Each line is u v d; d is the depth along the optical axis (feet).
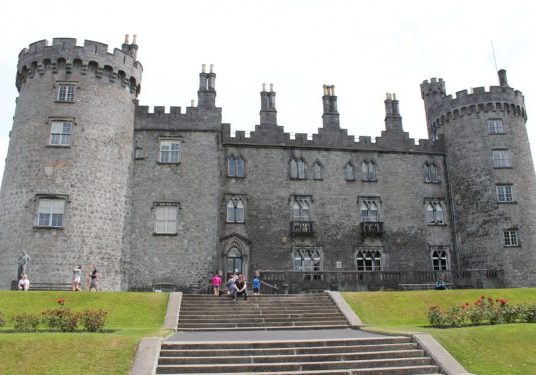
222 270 122.83
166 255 117.29
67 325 63.16
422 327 70.64
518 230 130.00
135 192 120.78
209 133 127.85
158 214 120.57
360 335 65.16
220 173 130.11
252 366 51.55
